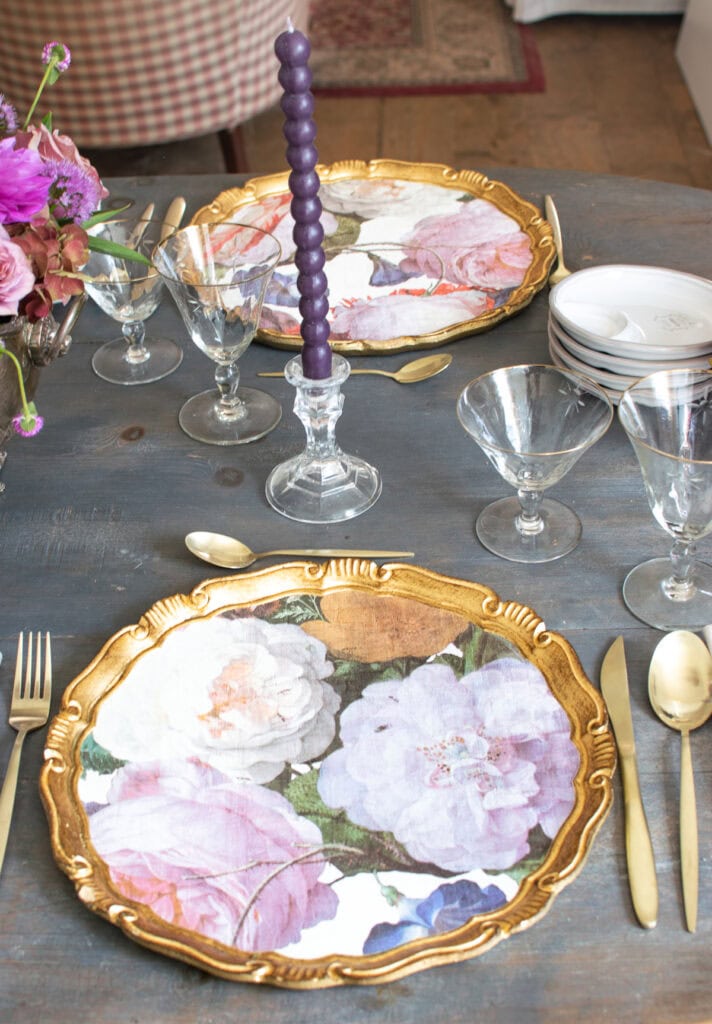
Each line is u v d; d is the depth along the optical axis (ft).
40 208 2.28
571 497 2.71
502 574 2.49
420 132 9.21
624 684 2.18
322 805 2.00
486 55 10.47
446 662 2.26
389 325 3.25
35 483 2.84
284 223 3.77
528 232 3.62
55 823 1.94
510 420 2.60
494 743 2.08
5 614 2.45
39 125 2.57
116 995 1.73
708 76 8.96
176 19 6.36
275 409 3.05
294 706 2.19
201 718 2.17
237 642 2.32
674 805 1.97
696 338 2.93
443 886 1.85
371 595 2.42
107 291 3.04
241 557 2.56
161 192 4.04
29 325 2.56
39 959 1.79
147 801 2.01
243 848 1.93
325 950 1.76
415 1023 1.68
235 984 1.74
